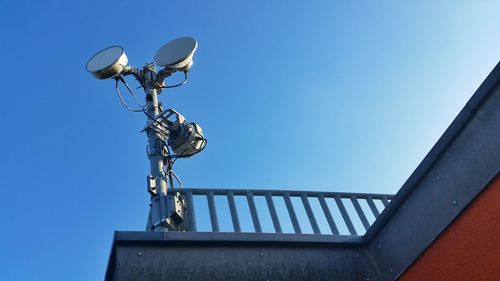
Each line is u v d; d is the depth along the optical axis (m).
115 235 3.60
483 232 3.09
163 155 5.04
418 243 3.61
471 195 3.17
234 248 3.88
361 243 4.22
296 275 3.86
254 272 3.77
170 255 3.67
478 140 3.13
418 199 3.64
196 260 3.71
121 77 5.46
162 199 4.44
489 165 3.04
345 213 4.64
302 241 4.05
